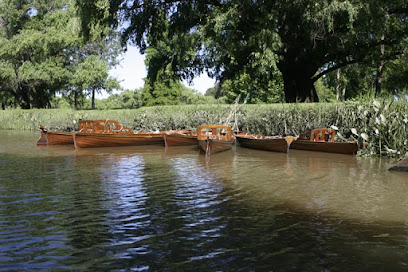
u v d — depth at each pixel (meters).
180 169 9.91
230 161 11.49
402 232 4.85
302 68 25.64
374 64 26.34
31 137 22.03
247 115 18.52
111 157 12.55
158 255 4.12
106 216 5.52
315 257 4.07
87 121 17.59
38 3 43.50
